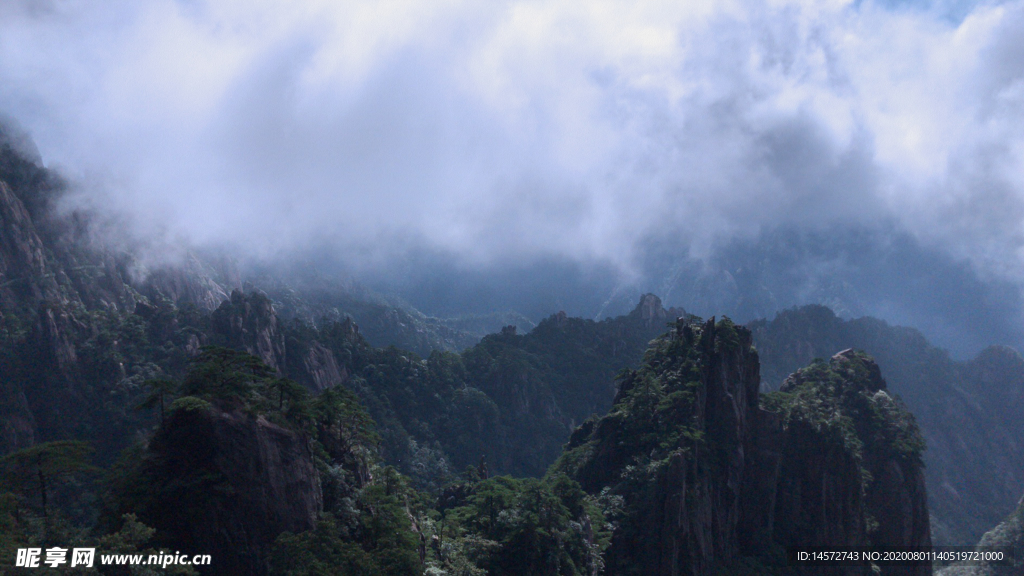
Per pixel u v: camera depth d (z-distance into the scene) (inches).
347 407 4591.5
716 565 6314.0
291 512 3673.7
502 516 5211.6
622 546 5900.6
